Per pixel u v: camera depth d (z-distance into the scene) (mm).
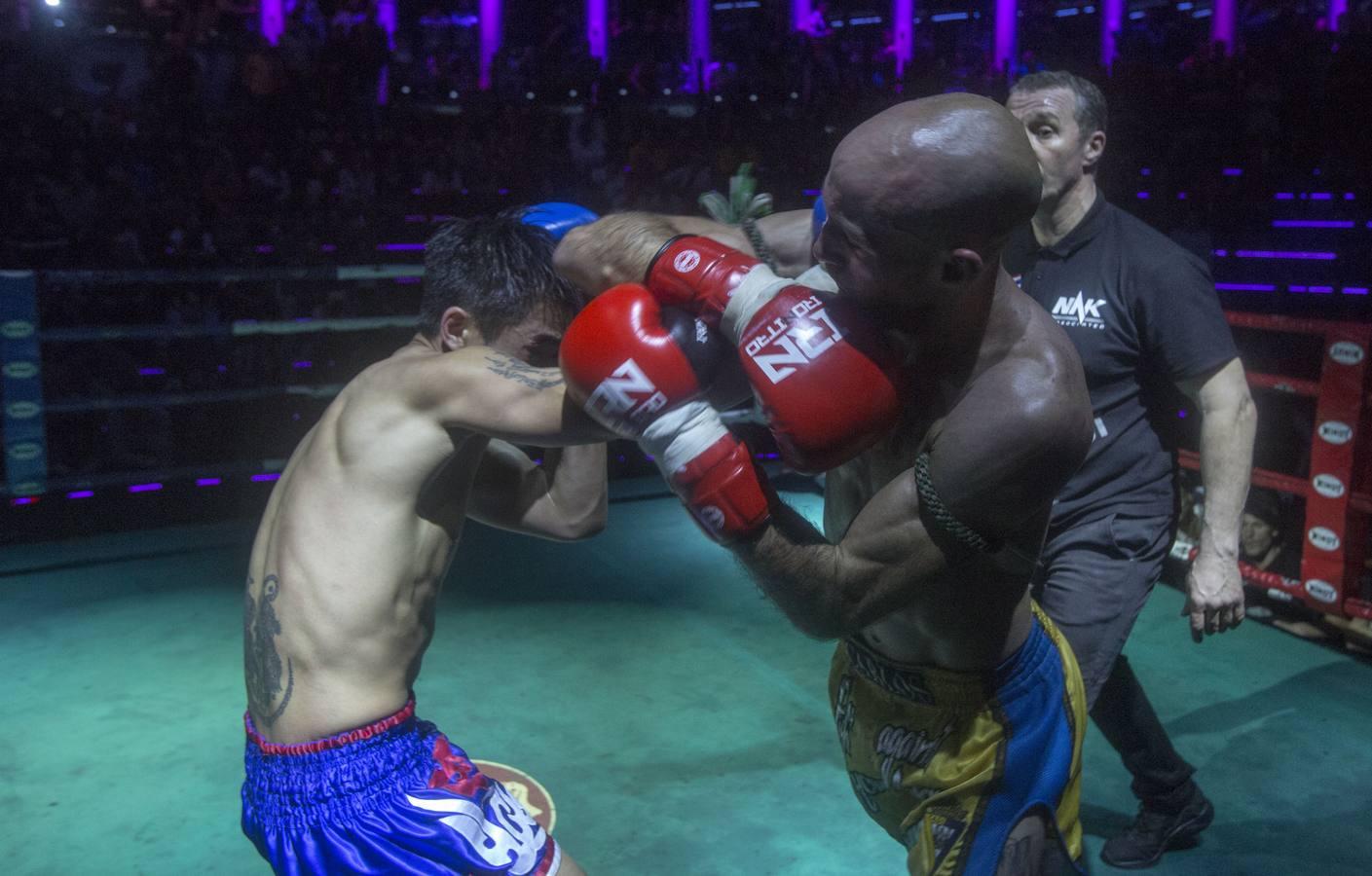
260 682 1806
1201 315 2434
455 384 1741
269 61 9484
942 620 1695
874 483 1720
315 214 8195
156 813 2988
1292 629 4191
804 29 15148
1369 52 9828
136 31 10336
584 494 2115
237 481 5984
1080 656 2441
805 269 1947
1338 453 3914
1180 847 2844
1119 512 2492
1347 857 2807
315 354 6887
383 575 1766
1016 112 2523
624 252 1628
